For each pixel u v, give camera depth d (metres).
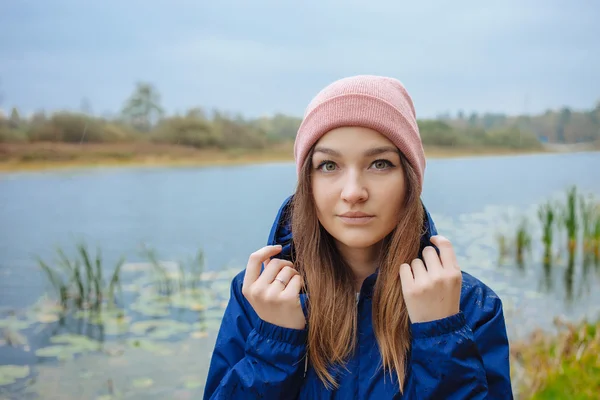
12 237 4.79
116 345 3.38
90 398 2.82
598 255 4.81
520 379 2.89
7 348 3.30
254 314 1.45
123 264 4.51
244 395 1.31
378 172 1.29
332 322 1.34
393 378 1.29
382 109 1.27
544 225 4.88
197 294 4.09
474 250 4.87
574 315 3.66
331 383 1.31
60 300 3.94
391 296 1.32
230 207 5.58
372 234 1.29
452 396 1.22
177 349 3.37
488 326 1.33
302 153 1.35
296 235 1.41
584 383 2.76
